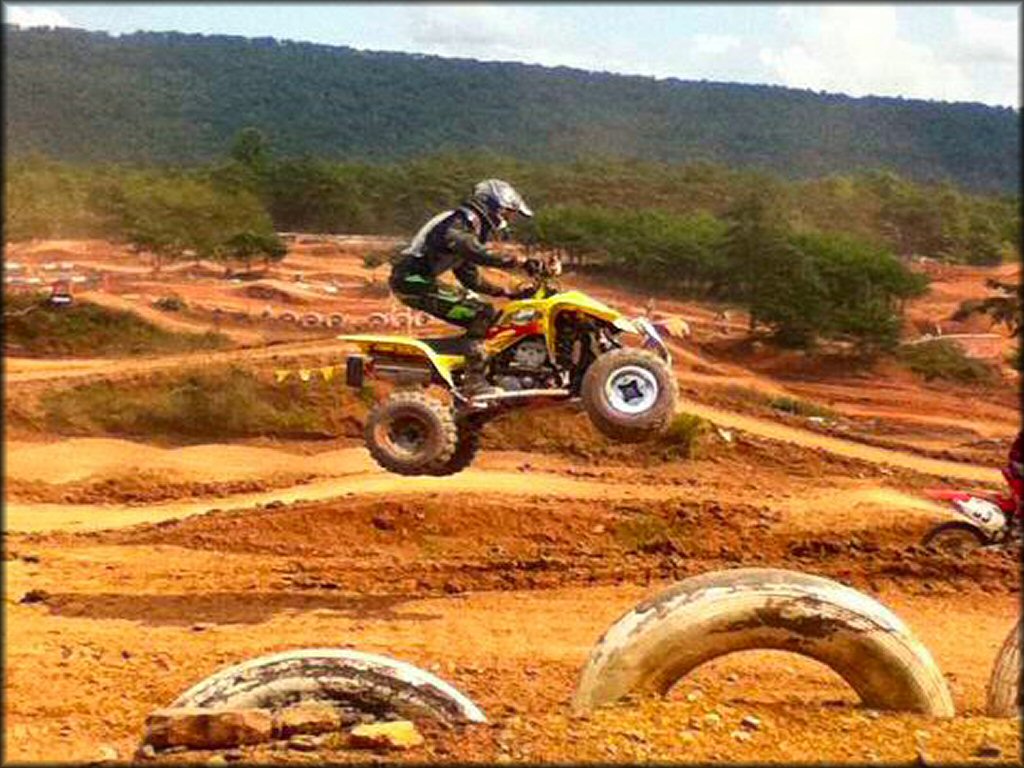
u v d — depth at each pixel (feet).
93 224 267.18
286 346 99.45
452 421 36.65
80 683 27.12
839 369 171.32
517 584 36.88
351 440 82.48
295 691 19.39
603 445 70.28
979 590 35.94
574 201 320.91
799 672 26.68
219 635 31.65
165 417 83.87
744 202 241.76
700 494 55.77
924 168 355.97
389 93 437.99
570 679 27.40
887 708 19.53
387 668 19.60
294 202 317.42
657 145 402.93
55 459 73.00
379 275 236.84
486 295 37.06
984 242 289.12
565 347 36.76
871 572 37.35
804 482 63.62
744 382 155.53
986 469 76.54
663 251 241.35
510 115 434.71
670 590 19.86
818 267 189.06
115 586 37.29
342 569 39.11
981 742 17.61
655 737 17.37
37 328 140.56
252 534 44.73
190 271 238.48
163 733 18.44
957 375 168.45
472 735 17.87
